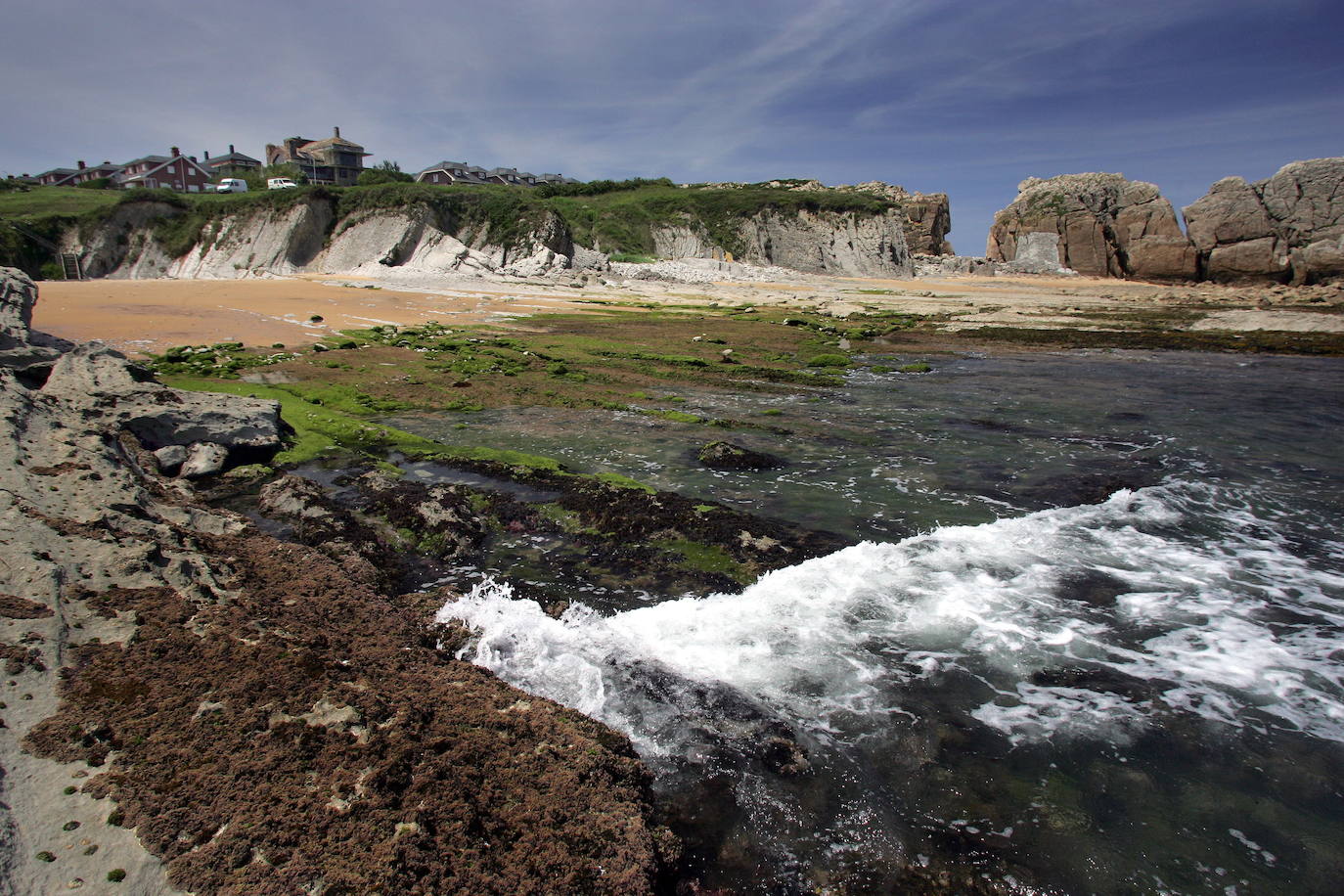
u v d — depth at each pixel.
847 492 13.66
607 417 19.36
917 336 37.72
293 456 15.02
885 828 5.71
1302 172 75.31
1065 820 5.84
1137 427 18.77
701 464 15.20
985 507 12.98
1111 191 91.44
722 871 5.28
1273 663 8.12
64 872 4.39
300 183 82.88
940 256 99.56
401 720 5.98
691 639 8.41
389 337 30.31
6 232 57.91
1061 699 7.42
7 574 7.13
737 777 6.18
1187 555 11.05
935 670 7.89
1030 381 25.39
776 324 39.56
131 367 15.84
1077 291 65.56
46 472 9.66
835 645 8.36
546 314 40.38
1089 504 13.20
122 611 7.12
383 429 16.73
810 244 78.50
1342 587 10.01
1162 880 5.30
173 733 5.60
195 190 89.56
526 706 6.58
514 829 5.09
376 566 10.07
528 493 13.11
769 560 10.52
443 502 11.92
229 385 21.16
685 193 86.50
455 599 9.06
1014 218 97.31
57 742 5.39
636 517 11.73
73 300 34.28
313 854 4.65
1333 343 32.94
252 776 5.24
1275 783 6.30
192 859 4.57
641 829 5.30
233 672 6.41
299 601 8.20
